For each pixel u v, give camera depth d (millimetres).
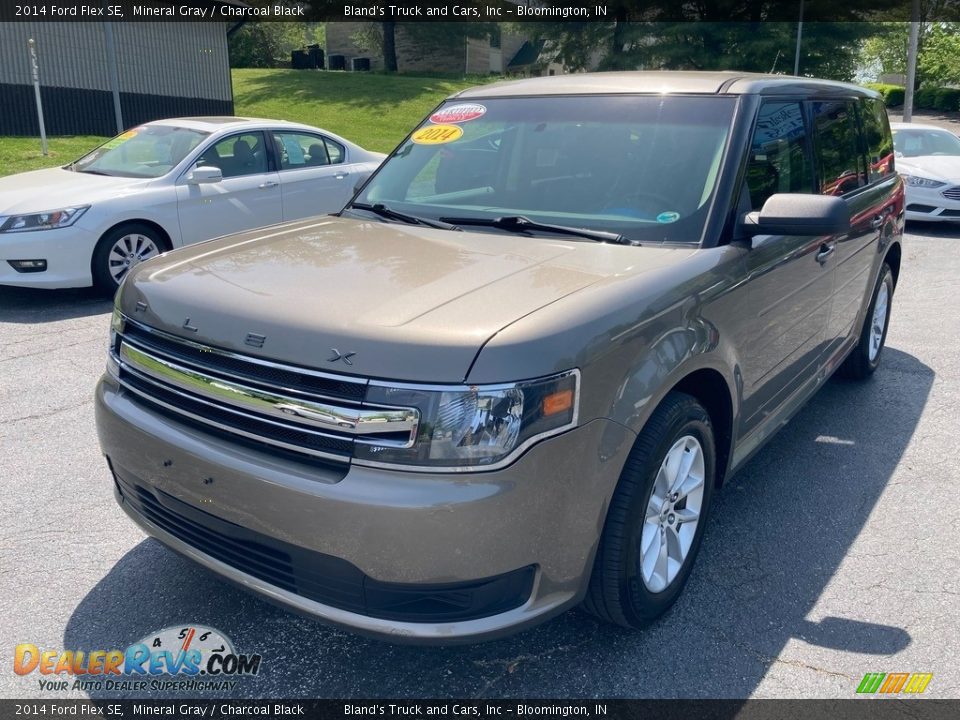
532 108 3910
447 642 2373
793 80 4148
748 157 3430
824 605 3201
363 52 50312
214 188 8133
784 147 3818
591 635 2998
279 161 8797
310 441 2369
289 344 2379
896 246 5605
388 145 25812
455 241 3229
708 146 3412
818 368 4500
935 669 2838
